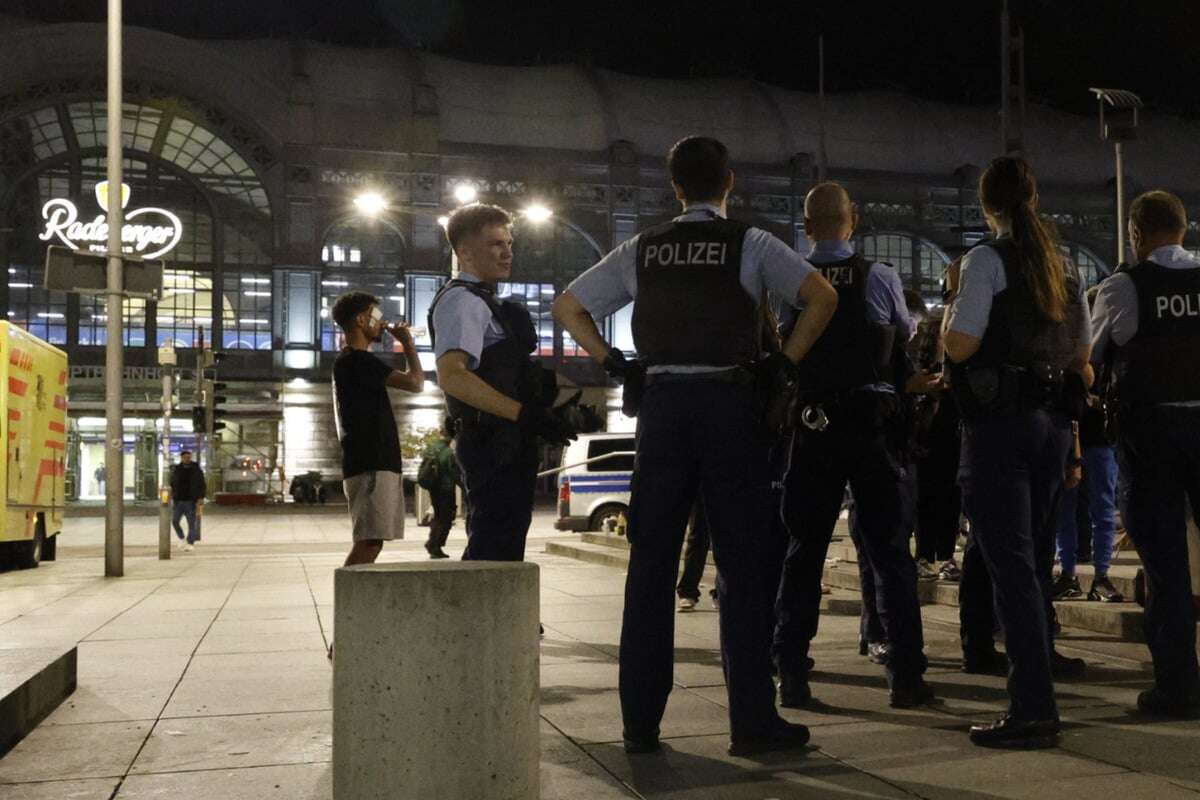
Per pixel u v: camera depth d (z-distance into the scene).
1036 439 4.08
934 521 8.28
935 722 4.36
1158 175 62.38
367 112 53.03
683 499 4.04
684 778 3.61
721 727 4.36
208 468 47.94
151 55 49.88
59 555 18.33
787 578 4.79
